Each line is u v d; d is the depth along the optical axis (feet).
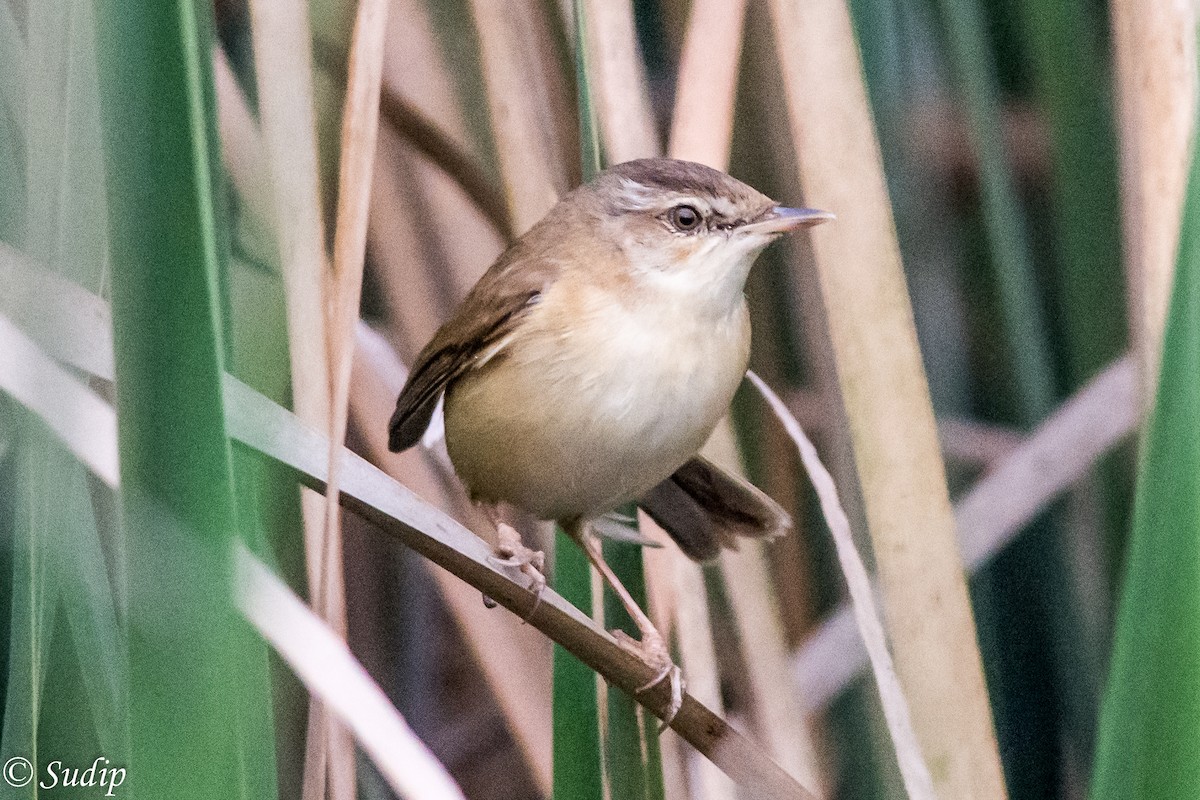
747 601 8.68
